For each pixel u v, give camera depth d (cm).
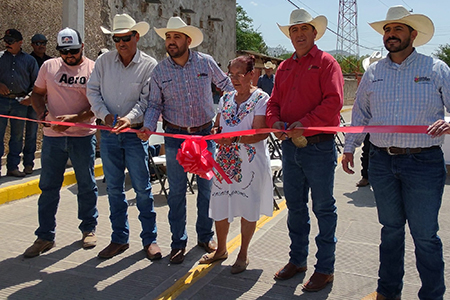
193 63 438
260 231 534
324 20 368
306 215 409
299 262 409
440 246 321
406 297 370
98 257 453
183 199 450
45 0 906
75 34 446
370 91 336
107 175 457
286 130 349
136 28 433
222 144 409
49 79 455
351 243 497
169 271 424
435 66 313
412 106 314
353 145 358
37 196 704
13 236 516
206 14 1631
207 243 470
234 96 423
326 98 360
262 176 410
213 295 378
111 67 441
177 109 438
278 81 395
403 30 316
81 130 461
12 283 397
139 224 564
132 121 435
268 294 379
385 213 340
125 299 371
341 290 384
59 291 384
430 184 313
